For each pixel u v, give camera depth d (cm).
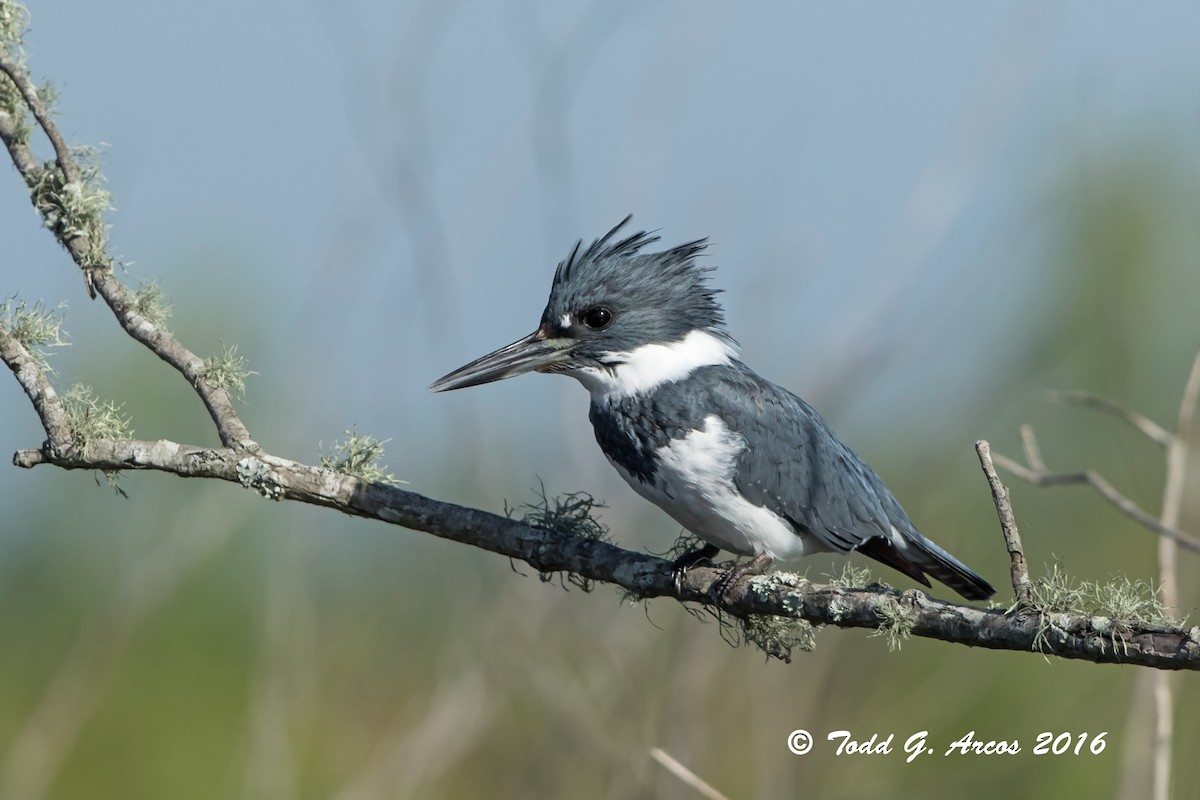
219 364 762
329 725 1179
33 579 1488
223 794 1302
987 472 647
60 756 1093
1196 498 1081
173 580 1148
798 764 1047
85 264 779
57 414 745
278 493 745
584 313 939
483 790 1150
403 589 1278
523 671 1018
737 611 746
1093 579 1231
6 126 796
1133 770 969
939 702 1120
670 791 988
